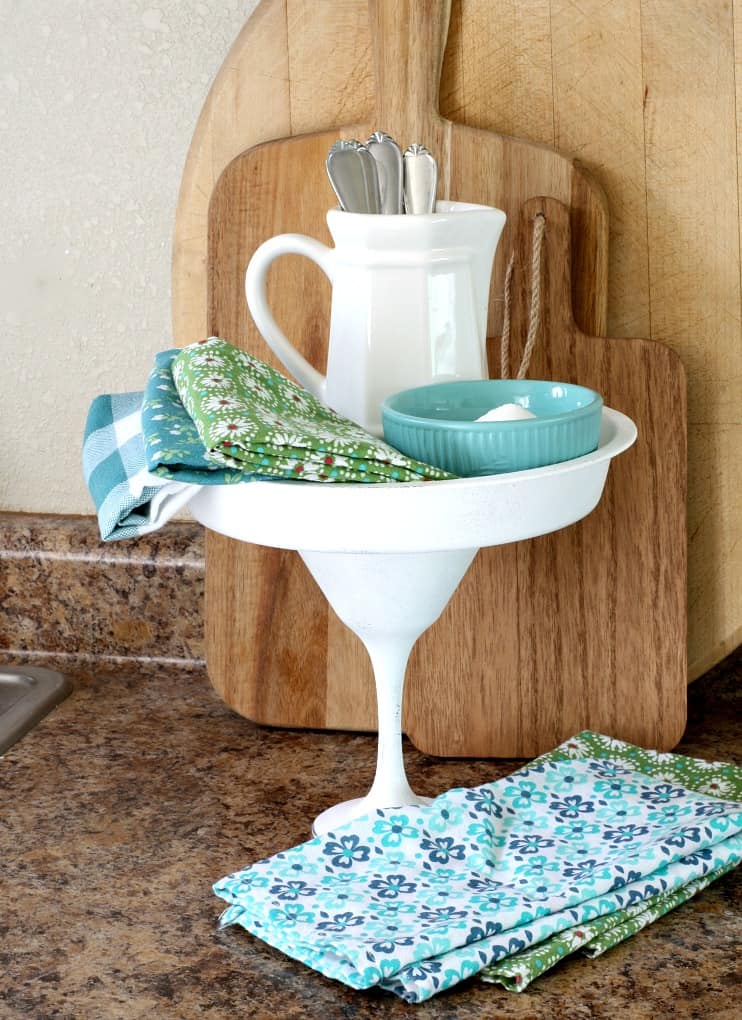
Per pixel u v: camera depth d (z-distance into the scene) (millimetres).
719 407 952
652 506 916
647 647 925
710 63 910
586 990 653
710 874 735
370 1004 646
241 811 865
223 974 677
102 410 857
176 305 1033
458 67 939
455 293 744
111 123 1075
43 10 1062
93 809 873
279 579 977
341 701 983
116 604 1116
